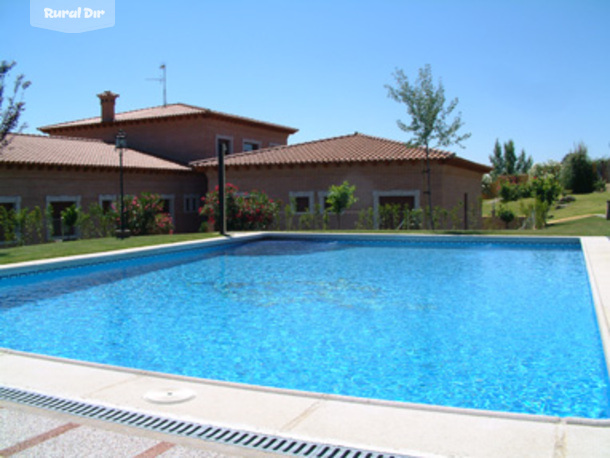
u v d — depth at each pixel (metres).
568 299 9.34
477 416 3.62
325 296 9.95
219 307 9.14
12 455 3.21
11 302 9.65
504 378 5.64
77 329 7.84
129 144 30.95
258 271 12.85
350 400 3.98
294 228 24.09
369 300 9.55
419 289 10.45
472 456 3.04
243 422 3.62
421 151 23.33
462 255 14.97
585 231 17.66
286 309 8.94
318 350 6.73
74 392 4.24
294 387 5.50
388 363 6.20
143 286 11.09
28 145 22.47
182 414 3.78
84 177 22.09
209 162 25.59
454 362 6.18
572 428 3.38
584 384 5.45
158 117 29.17
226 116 29.30
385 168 23.16
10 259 12.26
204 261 14.46
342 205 21.23
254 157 25.39
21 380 4.54
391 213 22.56
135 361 6.39
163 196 25.84
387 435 3.36
